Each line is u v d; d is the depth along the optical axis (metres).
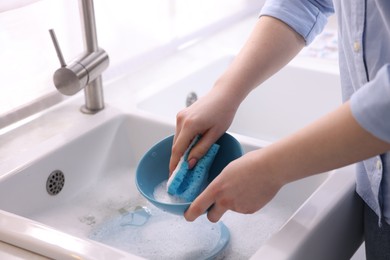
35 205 0.88
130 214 0.90
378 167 0.69
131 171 1.03
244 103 1.37
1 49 0.92
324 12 0.86
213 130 0.74
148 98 1.12
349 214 0.78
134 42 1.24
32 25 0.96
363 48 0.66
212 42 1.44
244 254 0.81
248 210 0.63
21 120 1.00
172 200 0.73
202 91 1.29
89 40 0.93
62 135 0.94
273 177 0.60
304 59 1.34
